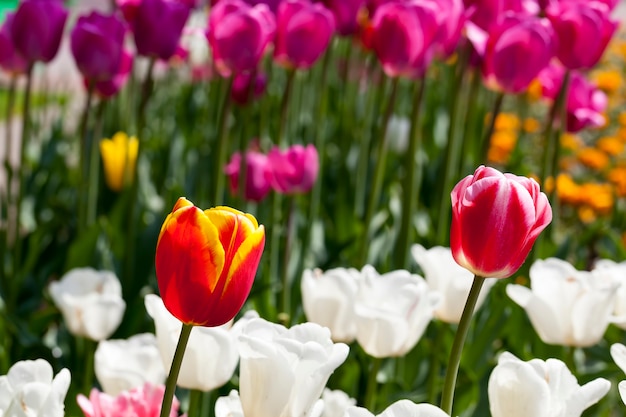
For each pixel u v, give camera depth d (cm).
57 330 217
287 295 216
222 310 145
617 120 434
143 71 499
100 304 187
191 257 143
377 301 174
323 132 307
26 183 301
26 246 261
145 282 235
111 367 170
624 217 292
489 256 150
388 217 253
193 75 414
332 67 440
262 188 229
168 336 161
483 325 209
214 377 161
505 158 346
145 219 271
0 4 543
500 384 150
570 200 309
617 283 175
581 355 210
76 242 232
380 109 299
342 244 234
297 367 149
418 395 194
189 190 288
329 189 308
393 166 312
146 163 312
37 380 150
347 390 198
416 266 235
